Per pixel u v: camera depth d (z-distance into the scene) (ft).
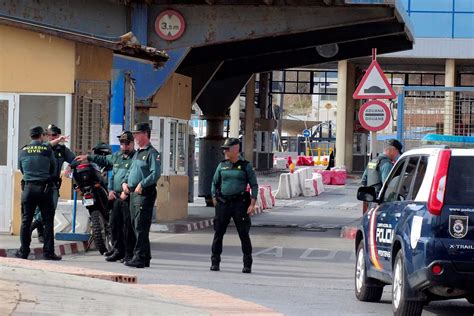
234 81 270.05
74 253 158.20
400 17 213.87
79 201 167.53
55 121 168.55
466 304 113.19
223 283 125.39
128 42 167.02
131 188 138.00
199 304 90.53
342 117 507.71
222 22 207.31
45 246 145.18
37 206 150.92
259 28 206.80
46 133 162.81
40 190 142.72
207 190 268.62
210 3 205.46
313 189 359.66
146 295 88.58
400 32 239.30
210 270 140.15
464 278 88.79
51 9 201.05
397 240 96.07
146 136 137.49
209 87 269.44
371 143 184.85
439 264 88.79
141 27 207.21
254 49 243.19
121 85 171.73
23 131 169.48
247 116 529.86
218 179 139.23
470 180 90.27
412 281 91.50
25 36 168.66
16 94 169.17
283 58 268.00
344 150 508.94
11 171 170.09
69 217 165.17
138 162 137.18
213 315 81.35
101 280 94.58
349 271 145.38
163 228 206.49
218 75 269.03
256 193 138.62
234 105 540.52
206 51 244.83
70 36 165.68
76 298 79.41
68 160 149.69
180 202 226.58
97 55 174.70
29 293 78.38
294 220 245.45
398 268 95.66
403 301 93.20
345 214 269.44
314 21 206.08
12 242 158.81
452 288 89.40
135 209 137.80
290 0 206.39
